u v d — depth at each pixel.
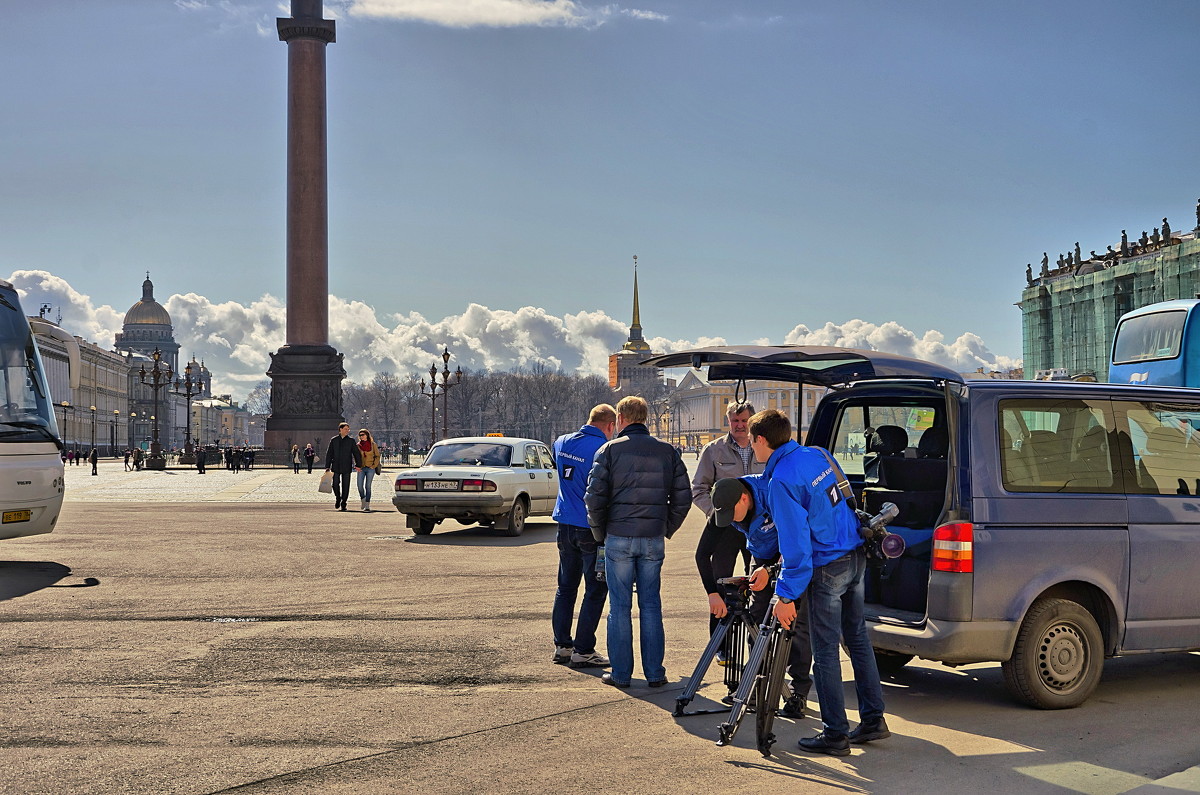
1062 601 7.39
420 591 12.59
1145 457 7.87
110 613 10.90
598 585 8.67
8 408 14.50
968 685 8.17
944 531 7.24
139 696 7.50
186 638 9.61
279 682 7.97
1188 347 19.52
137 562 15.29
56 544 17.88
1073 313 102.81
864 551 6.46
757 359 8.16
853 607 6.56
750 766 6.03
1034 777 5.87
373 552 16.88
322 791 5.51
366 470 27.38
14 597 11.92
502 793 5.51
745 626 7.29
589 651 8.69
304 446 70.31
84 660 8.66
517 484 19.95
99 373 166.00
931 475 7.70
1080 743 6.55
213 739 6.45
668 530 8.11
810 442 8.77
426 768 5.91
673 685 8.07
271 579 13.57
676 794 5.52
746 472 9.11
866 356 7.69
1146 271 92.56
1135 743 6.56
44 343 116.06
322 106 69.56
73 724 6.76
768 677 6.30
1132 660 9.19
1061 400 7.62
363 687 7.84
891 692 7.94
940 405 7.93
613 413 8.99
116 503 30.58
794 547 6.18
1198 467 8.06
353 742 6.41
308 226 69.44
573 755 6.20
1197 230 89.94
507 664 8.70
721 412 172.25
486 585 13.12
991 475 7.28
